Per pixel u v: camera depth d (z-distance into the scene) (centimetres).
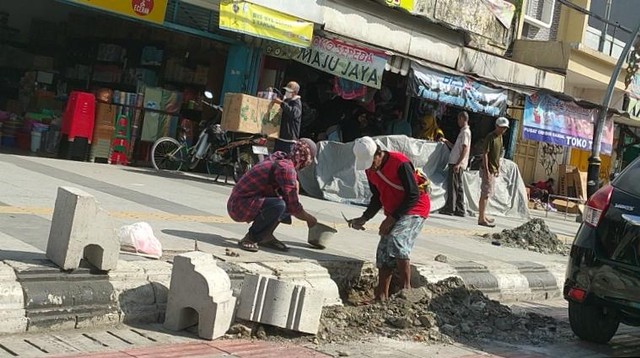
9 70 1576
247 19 1212
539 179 2259
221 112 1234
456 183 1333
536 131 1692
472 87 1513
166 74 1394
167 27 1254
